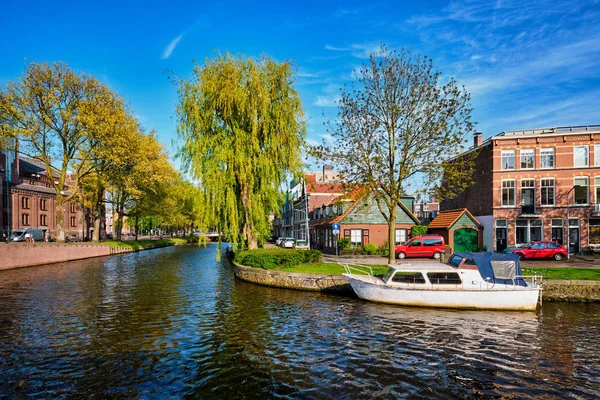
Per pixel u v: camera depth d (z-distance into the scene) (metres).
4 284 20.58
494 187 31.86
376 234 32.12
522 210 31.25
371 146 18.09
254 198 21.95
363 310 14.19
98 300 16.12
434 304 14.52
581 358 9.44
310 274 18.52
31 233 49.34
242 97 20.91
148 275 24.52
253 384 7.93
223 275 24.58
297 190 54.72
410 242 27.89
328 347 10.12
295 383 7.98
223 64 21.73
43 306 14.94
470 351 9.88
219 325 12.16
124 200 48.34
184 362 9.09
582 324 12.40
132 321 12.66
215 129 21.86
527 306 14.09
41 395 7.42
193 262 33.88
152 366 8.84
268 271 19.80
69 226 68.00
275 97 22.11
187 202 70.56
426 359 9.33
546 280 16.17
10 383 7.93
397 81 17.56
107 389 7.69
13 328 11.84
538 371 8.67
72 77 33.12
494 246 31.56
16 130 30.61
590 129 32.28
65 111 32.75
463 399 7.37
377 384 7.96
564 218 30.52
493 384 8.00
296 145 22.52
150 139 44.31
